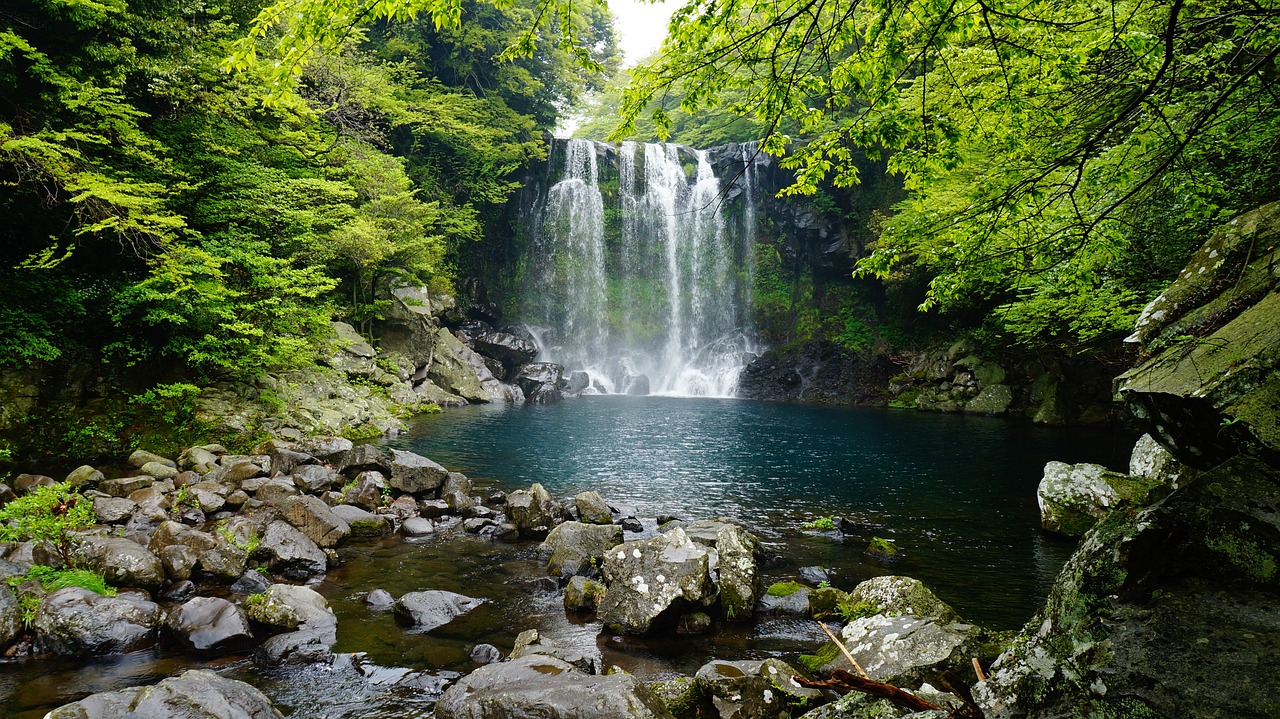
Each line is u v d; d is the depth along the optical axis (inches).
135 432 611.8
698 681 220.7
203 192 740.7
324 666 245.1
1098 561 93.7
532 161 1627.7
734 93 1280.8
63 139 530.6
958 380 1188.5
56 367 615.8
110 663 241.1
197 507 420.5
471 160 1441.9
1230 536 88.8
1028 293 557.9
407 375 1072.8
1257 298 152.2
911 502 520.1
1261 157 257.8
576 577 317.7
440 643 267.7
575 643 269.7
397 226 1092.5
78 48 604.1
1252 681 75.0
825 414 1111.0
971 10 162.7
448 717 189.2
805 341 1514.5
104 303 644.7
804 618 299.1
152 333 684.7
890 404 1269.7
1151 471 377.4
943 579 350.3
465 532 431.2
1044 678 89.6
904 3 155.5
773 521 464.8
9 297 597.9
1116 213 243.3
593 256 1647.4
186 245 679.7
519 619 294.0
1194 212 260.7
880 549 395.2
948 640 218.4
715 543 367.6
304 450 561.6
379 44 1293.1
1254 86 206.5
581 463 660.7
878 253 227.6
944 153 183.3
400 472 498.6
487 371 1222.3
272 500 412.8
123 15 606.9
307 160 956.0
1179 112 223.5
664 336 1648.6
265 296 773.9
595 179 1660.9
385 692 228.1
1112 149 238.2
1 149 511.8
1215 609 84.1
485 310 1483.8
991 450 762.2
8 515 343.6
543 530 418.6
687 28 158.9
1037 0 162.1
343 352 949.2
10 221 616.7
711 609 295.7
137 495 428.8
